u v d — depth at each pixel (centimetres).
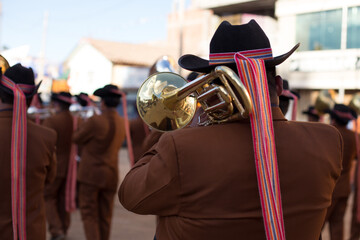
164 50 2612
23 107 212
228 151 117
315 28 892
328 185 126
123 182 134
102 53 2264
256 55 123
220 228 113
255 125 113
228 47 122
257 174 112
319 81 923
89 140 388
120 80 2245
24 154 211
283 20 941
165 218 126
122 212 553
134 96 2109
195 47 2988
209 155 116
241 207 114
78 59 2353
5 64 231
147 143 183
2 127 212
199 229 115
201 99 123
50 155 232
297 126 129
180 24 1472
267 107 115
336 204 371
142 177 124
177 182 117
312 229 121
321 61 913
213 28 1207
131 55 2380
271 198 110
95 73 2295
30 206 216
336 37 877
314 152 124
